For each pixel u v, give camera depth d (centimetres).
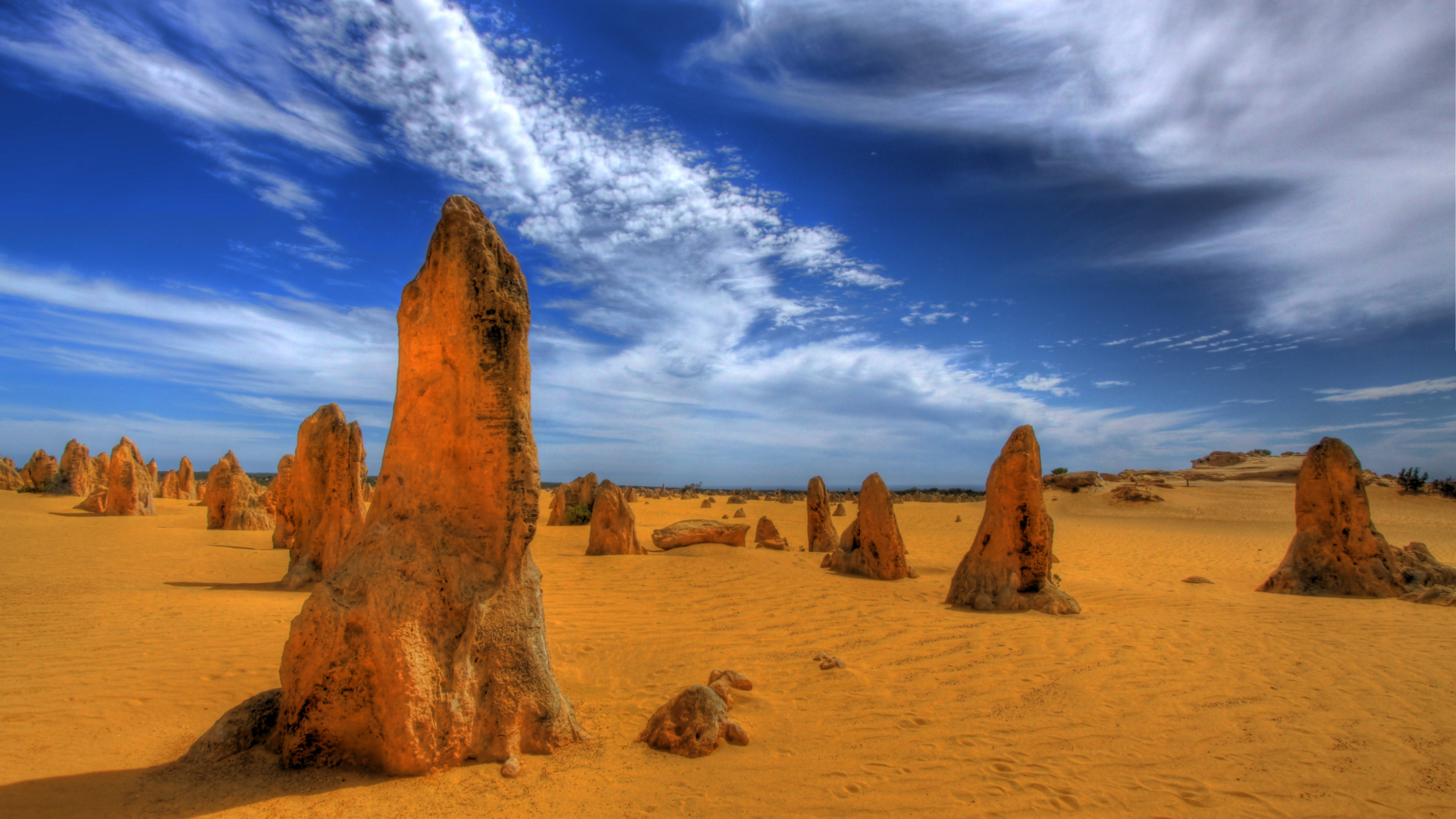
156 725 440
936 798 370
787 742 452
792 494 6781
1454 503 3388
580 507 2530
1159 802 371
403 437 448
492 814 334
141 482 2248
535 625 437
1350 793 386
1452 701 546
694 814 344
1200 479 5078
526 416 455
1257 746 452
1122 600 1074
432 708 377
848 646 720
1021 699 546
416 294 468
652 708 519
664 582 1132
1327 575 1142
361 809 330
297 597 923
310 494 1054
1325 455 1173
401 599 387
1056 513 3878
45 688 501
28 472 2861
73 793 334
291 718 372
